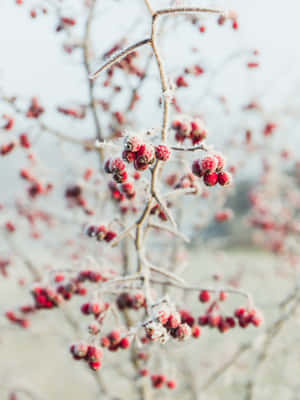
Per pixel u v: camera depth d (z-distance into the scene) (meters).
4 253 1.71
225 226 3.62
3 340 2.44
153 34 0.82
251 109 1.69
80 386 2.26
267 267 2.74
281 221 2.41
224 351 2.09
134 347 1.17
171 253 1.56
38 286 1.00
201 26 1.07
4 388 1.92
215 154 0.83
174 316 0.83
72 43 1.14
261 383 2.03
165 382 1.07
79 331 1.52
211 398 1.85
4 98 1.07
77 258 1.69
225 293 0.95
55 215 1.61
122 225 0.98
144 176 0.90
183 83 1.10
